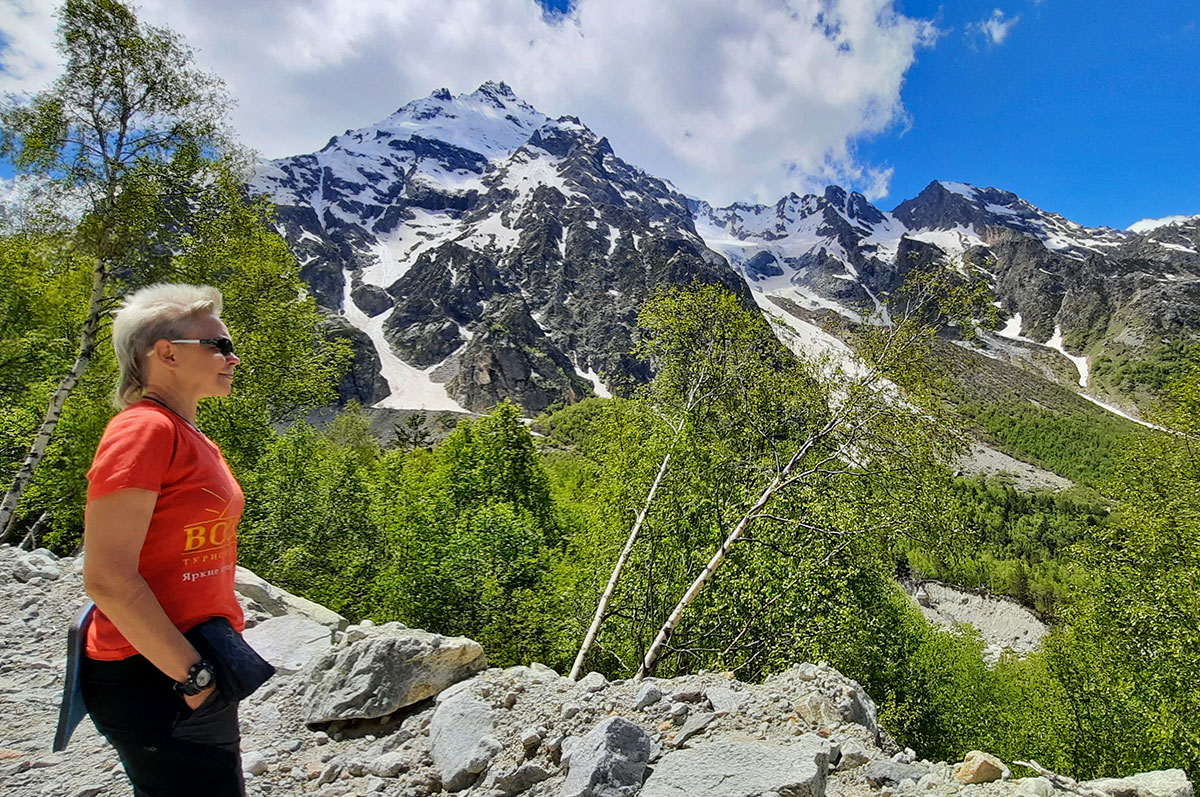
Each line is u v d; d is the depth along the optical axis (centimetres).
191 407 246
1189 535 1686
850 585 1184
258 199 1975
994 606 7469
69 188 1520
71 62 1537
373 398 19012
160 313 235
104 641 211
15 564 872
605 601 1163
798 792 357
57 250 1672
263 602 823
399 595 1734
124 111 1584
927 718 2417
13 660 619
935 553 1177
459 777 409
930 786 419
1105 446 17238
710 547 1226
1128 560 1852
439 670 531
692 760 388
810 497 1173
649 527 1249
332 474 2328
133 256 1603
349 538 2128
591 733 409
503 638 1639
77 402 2031
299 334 2238
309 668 576
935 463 1159
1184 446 2089
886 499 1134
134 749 213
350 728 496
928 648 2614
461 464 2928
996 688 2842
